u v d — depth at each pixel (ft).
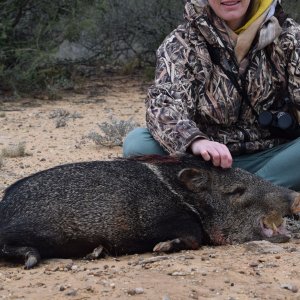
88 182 10.68
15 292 9.47
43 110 24.18
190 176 10.90
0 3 27.84
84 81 30.12
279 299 9.16
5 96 27.12
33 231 10.44
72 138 19.44
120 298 9.14
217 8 11.75
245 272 9.88
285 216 12.01
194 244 10.87
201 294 9.25
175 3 32.76
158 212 10.73
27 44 28.76
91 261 10.56
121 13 32.96
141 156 11.12
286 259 10.34
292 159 12.23
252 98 12.10
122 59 34.35
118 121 20.53
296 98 12.09
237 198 11.12
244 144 12.30
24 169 16.39
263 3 11.81
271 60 12.02
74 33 28.96
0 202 10.79
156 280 9.62
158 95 11.82
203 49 11.94
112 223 10.56
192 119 12.01
